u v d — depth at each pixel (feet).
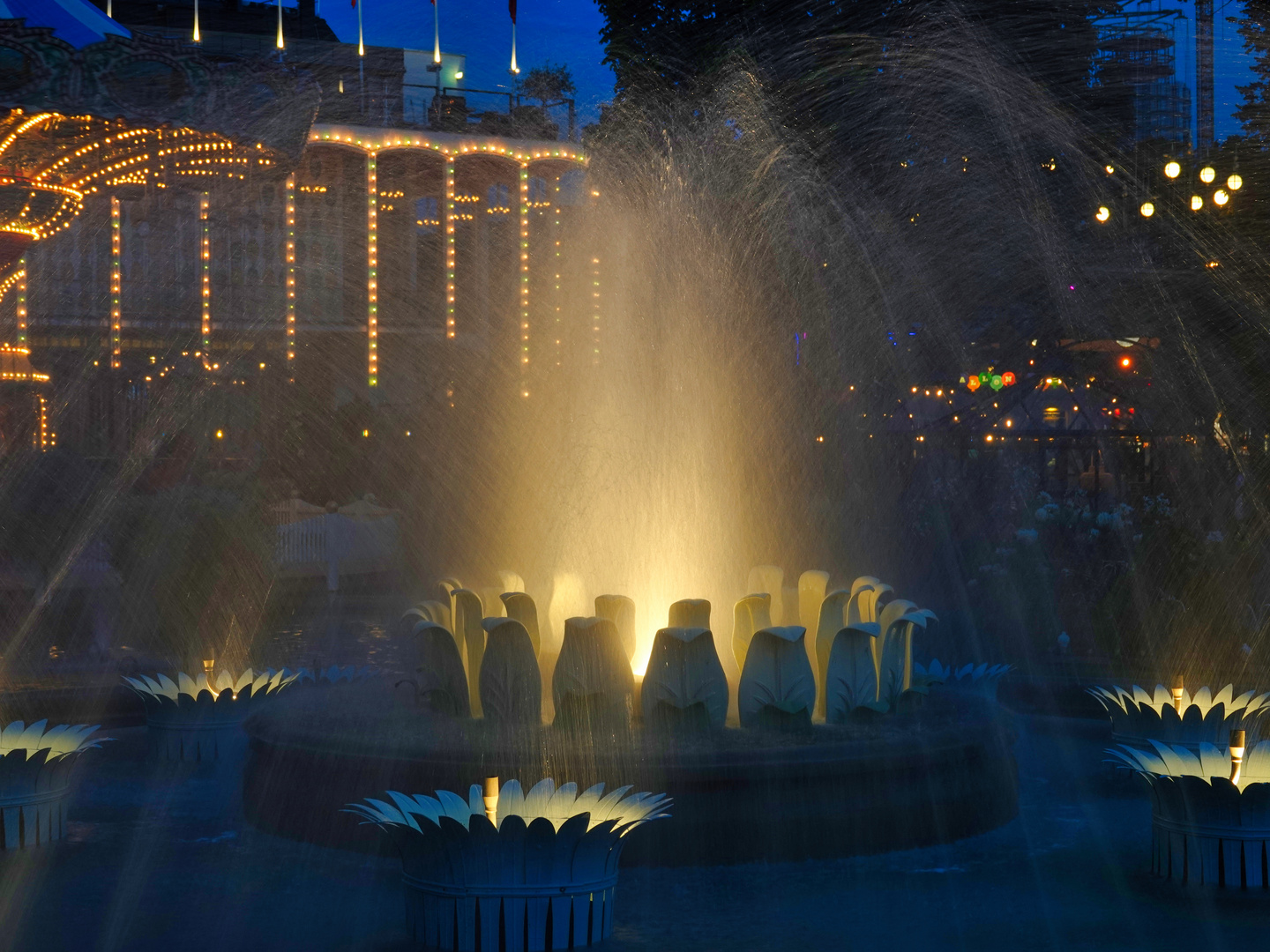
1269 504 42.14
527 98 103.65
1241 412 59.47
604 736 19.20
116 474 61.93
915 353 65.26
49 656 35.91
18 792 19.48
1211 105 66.59
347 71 110.22
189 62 45.06
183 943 15.20
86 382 97.14
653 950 14.89
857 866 18.40
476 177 104.73
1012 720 24.02
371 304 101.60
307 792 19.86
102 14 46.83
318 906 16.66
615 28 71.97
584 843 14.83
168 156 55.36
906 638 21.97
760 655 20.03
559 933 14.79
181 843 19.76
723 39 68.85
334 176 104.88
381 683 25.25
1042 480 58.90
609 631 19.43
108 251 99.96
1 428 68.85
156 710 25.58
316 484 81.66
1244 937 15.35
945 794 19.81
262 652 37.88
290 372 100.94
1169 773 17.65
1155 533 35.83
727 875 17.90
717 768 18.28
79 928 15.78
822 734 19.83
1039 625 35.81
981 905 16.66
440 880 14.92
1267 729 23.94
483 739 19.10
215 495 39.75
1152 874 18.10
